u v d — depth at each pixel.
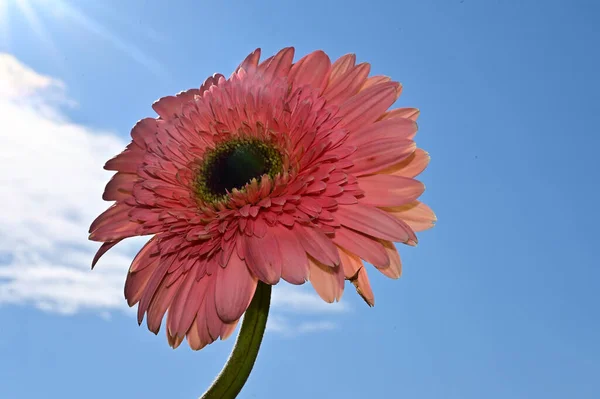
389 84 0.32
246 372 0.30
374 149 0.31
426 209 0.31
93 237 0.33
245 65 0.34
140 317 0.31
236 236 0.31
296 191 0.30
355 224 0.30
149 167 0.33
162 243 0.32
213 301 0.30
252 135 0.32
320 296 0.30
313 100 0.32
